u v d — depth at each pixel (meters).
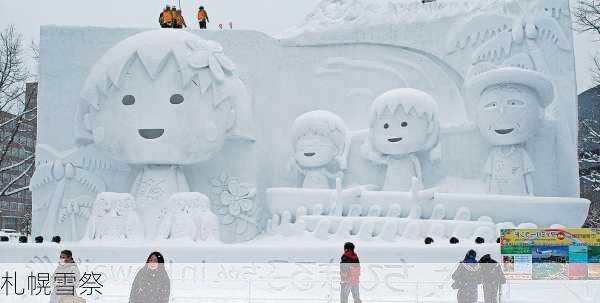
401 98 22.39
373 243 19.61
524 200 21.34
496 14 24.45
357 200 21.61
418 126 22.38
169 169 21.69
